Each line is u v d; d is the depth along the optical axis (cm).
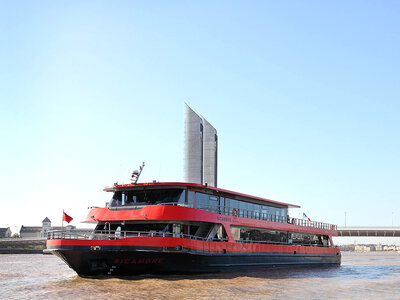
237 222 3744
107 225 3419
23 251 11275
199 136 6669
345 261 7300
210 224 3478
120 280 3005
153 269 3128
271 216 4472
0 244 11525
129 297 2422
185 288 2744
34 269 4688
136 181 3531
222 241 3541
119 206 3447
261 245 4000
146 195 3412
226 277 3319
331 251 5375
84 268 2989
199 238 3344
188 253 3153
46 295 2512
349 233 13238
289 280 3347
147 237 3031
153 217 3144
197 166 6575
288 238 4550
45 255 9862
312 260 4888
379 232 12938
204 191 3525
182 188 3369
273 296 2584
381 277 3859
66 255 2873
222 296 2519
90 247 2873
